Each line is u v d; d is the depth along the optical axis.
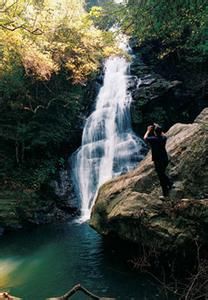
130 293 8.80
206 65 21.41
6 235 14.27
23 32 14.36
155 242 9.45
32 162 17.86
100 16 12.80
